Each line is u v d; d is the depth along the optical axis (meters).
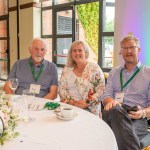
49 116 1.68
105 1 5.00
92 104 2.54
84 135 1.32
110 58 5.00
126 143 1.82
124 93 2.38
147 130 2.22
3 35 8.23
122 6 3.75
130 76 2.40
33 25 6.75
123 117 1.89
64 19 6.05
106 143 1.21
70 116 1.61
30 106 1.92
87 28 5.45
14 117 1.31
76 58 2.65
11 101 1.71
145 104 2.35
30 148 1.13
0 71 8.31
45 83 2.87
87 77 2.61
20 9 7.23
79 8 5.61
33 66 2.91
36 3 6.73
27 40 7.05
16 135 1.25
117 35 3.87
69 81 2.64
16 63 3.00
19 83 2.90
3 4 8.02
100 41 5.14
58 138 1.27
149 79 2.32
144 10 3.48
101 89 2.58
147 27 3.46
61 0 6.14
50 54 6.60
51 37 6.49
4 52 8.24
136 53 2.36
